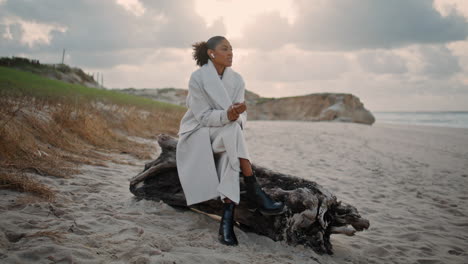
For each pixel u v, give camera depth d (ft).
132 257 6.97
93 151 19.34
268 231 9.82
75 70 136.77
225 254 8.04
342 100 131.23
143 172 11.69
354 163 27.53
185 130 9.93
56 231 7.70
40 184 11.14
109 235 7.96
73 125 21.22
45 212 9.00
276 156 29.35
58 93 34.09
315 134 56.18
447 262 9.80
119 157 19.90
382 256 10.09
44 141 17.13
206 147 9.56
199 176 9.59
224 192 8.96
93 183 12.91
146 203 11.02
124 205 10.87
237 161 9.05
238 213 10.10
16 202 9.29
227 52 9.73
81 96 35.94
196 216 10.52
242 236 9.65
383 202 16.31
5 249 6.60
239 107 8.77
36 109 20.13
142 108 47.19
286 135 52.16
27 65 117.29
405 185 20.17
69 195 11.00
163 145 11.50
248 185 9.21
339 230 10.18
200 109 9.62
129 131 31.01
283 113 138.10
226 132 9.18
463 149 41.86
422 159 31.58
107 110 32.94
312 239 9.78
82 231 7.98
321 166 25.36
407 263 9.62
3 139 13.37
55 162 14.40
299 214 9.63
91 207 10.12
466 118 221.66
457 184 20.95
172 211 10.66
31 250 6.51
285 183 10.42
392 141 49.67
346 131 67.51
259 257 8.26
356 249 10.42
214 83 9.55
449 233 12.40
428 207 15.79
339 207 10.41
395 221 13.46
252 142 40.09
